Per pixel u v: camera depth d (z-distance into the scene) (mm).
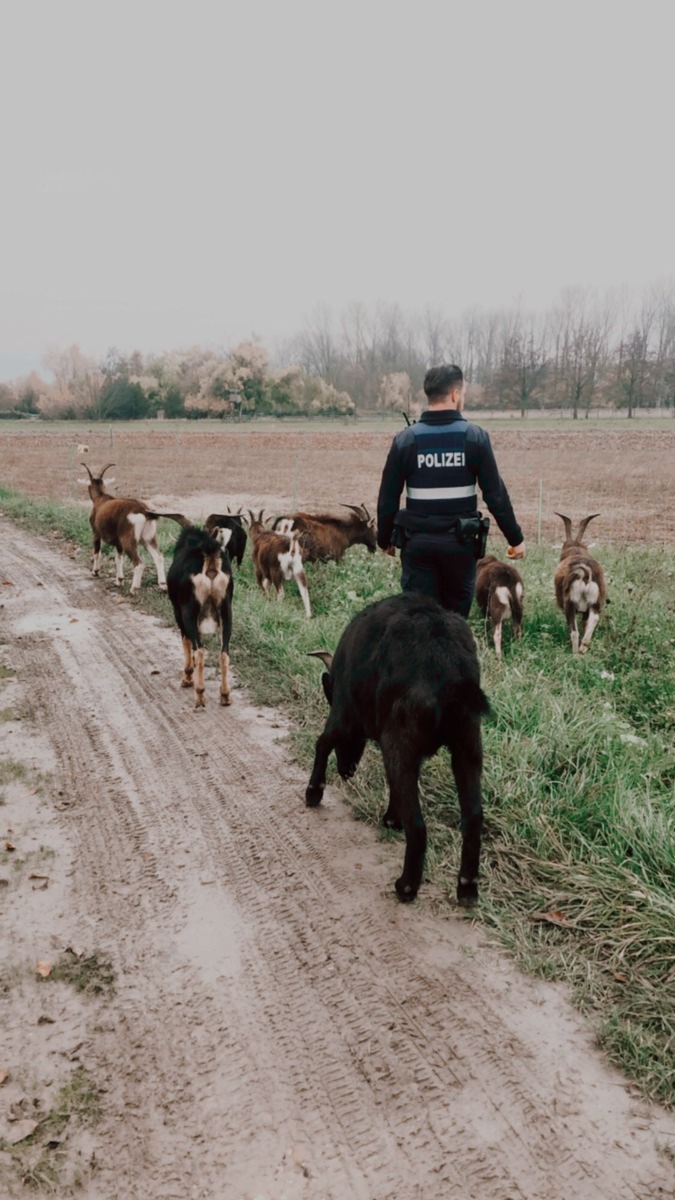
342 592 9711
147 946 3527
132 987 3285
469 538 4309
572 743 4879
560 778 4574
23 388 96875
